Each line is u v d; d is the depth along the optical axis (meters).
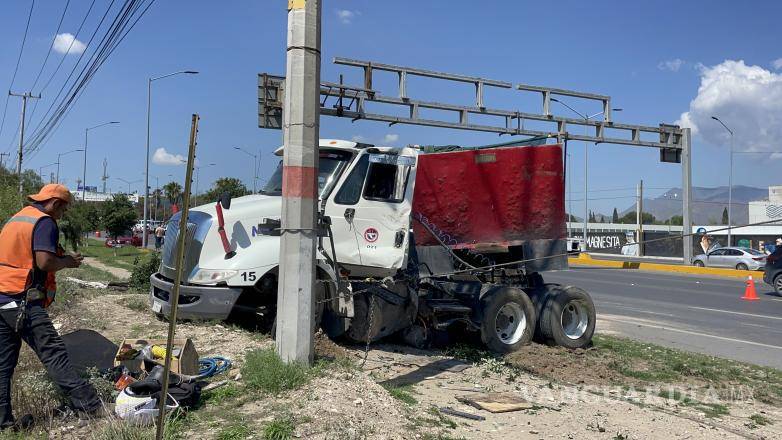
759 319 13.98
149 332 7.84
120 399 4.51
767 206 55.91
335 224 8.09
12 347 4.54
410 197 8.66
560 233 9.25
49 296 4.82
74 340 6.58
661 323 13.12
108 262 25.73
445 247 8.84
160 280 8.47
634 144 27.09
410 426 4.96
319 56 6.05
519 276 9.79
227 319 8.75
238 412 4.87
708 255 32.12
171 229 8.45
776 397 7.20
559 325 9.34
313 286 5.96
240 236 7.84
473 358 8.31
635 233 51.72
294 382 5.39
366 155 8.41
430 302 8.75
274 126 19.55
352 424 4.67
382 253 8.37
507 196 9.03
